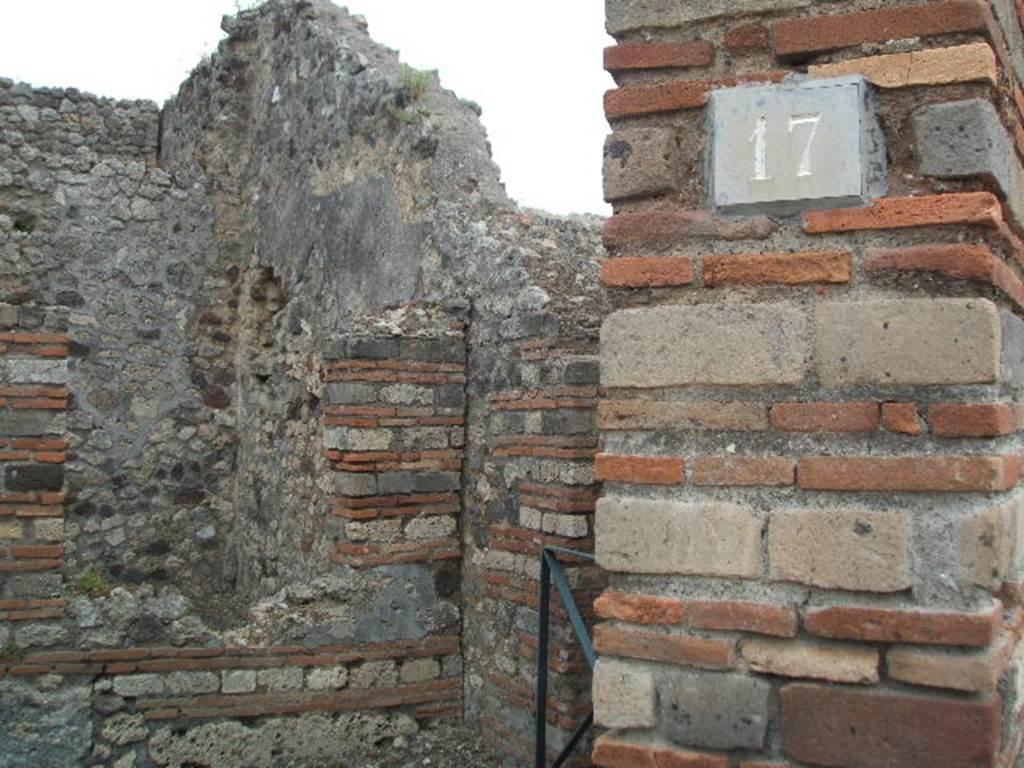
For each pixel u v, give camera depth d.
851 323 2.40
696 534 2.48
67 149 9.82
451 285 5.92
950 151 2.38
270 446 7.94
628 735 2.53
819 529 2.37
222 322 9.08
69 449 8.41
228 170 9.27
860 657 2.31
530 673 4.93
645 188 2.65
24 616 4.87
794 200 2.47
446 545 5.54
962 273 2.34
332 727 5.17
